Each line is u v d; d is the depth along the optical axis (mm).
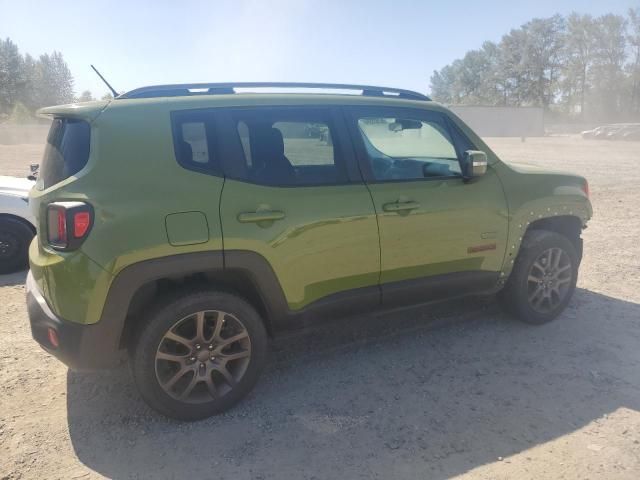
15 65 100188
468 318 4770
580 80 92562
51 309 3025
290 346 4266
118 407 3434
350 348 4223
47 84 110062
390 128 3918
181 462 2881
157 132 3121
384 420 3234
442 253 3955
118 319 2963
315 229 3408
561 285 4680
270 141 3426
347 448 2973
